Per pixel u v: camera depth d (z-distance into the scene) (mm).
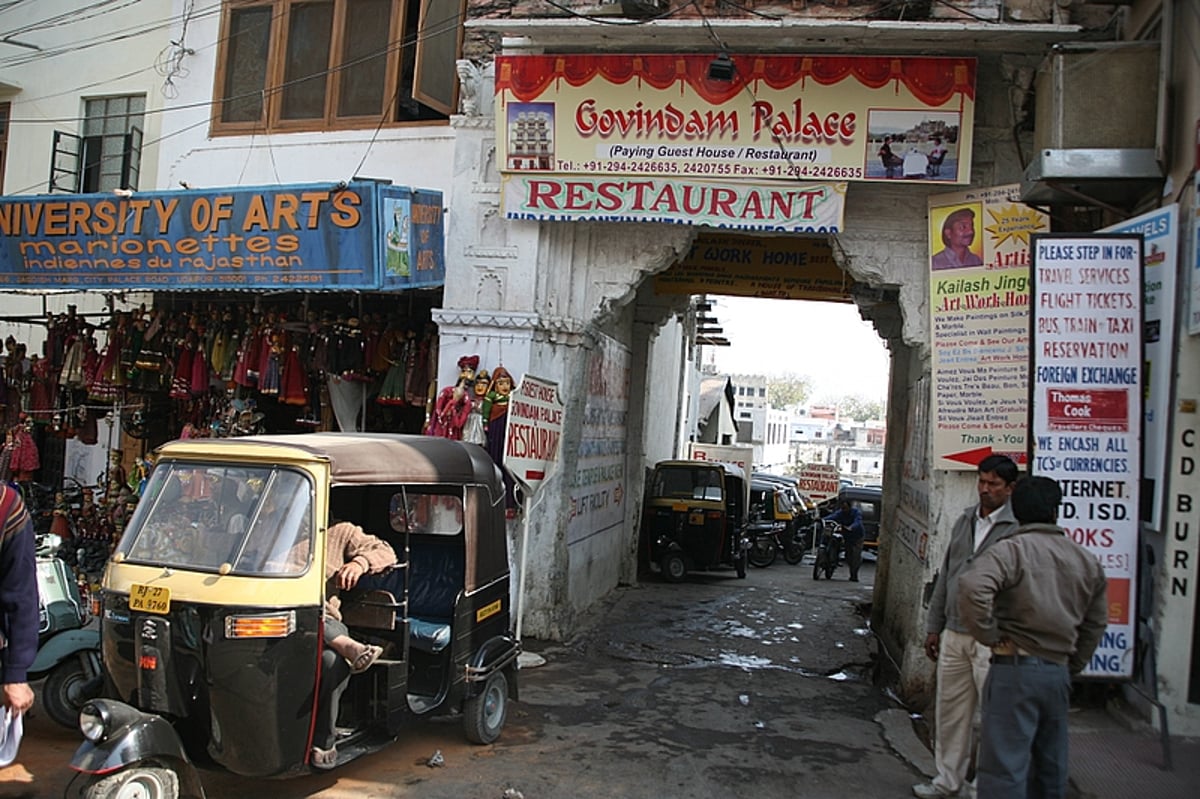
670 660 9258
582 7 8195
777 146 7977
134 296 12344
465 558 6184
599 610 11680
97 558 11102
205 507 5141
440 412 8953
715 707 7609
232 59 11188
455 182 9172
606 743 6504
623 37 7957
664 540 15383
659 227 9078
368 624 5586
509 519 9180
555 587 9609
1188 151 5938
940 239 7797
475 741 6273
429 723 6730
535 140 8484
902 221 8273
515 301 9023
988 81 7883
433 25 9828
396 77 10391
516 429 7609
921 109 7672
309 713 4809
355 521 6609
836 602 14234
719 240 12297
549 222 9133
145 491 5344
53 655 5898
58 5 13414
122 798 4293
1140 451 5859
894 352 12133
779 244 12172
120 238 9344
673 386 21375
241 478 5152
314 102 10773
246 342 10414
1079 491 5879
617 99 8258
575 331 9281
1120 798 4949
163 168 11516
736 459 21891
